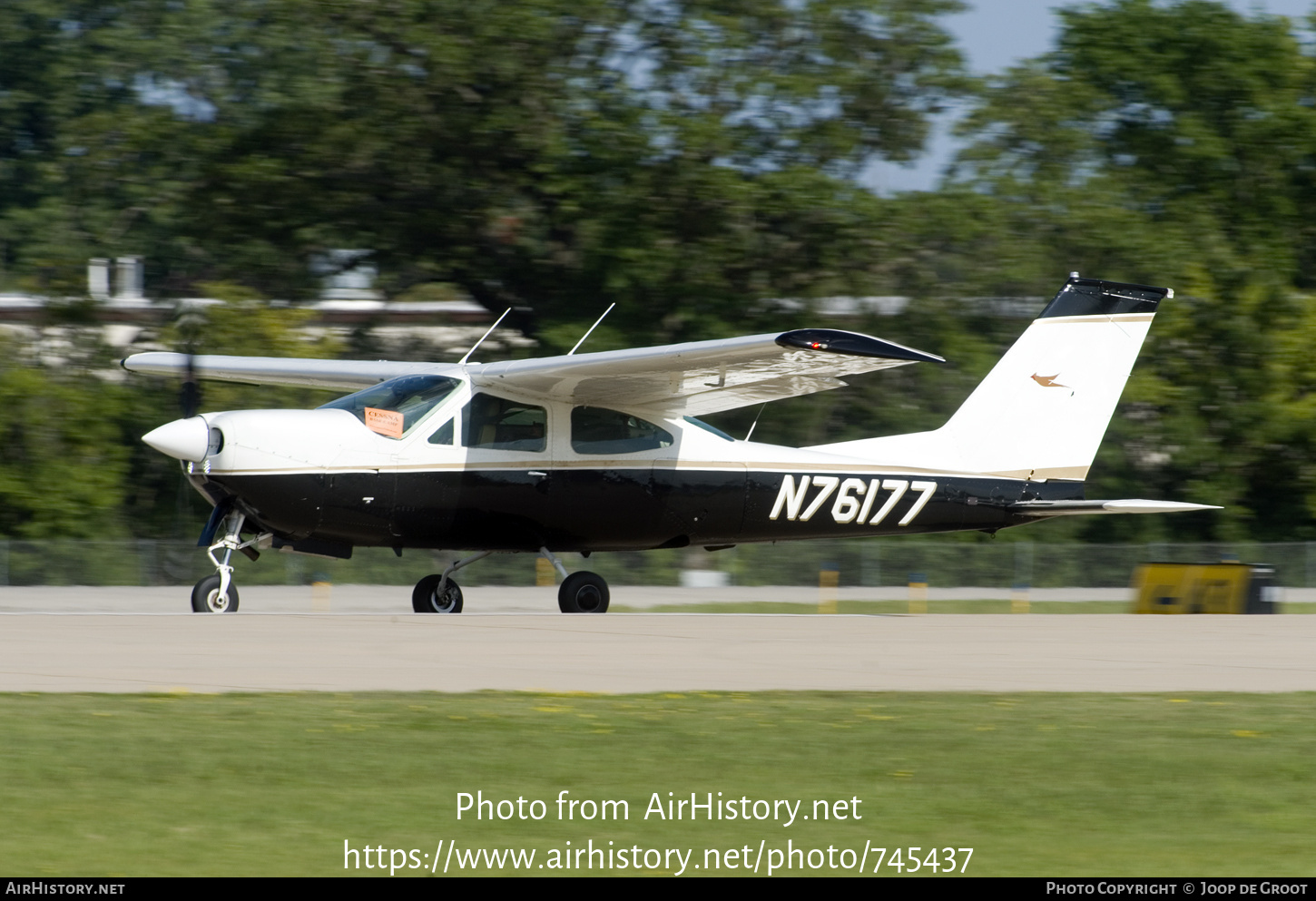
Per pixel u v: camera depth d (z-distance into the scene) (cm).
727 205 9738
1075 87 11994
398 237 10125
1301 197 13038
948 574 9206
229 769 2370
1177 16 12888
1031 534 10856
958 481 5694
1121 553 9325
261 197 9962
